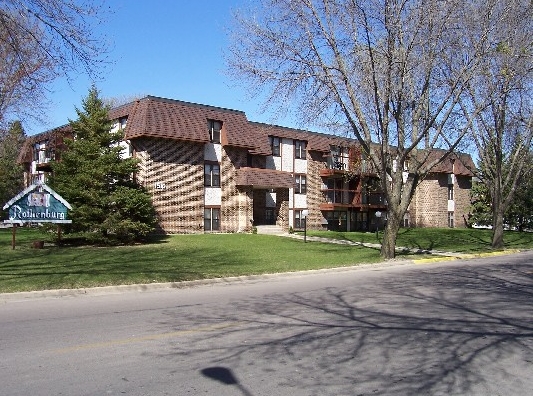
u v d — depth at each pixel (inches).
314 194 1679.4
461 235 1514.5
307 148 1657.2
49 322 341.1
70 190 960.3
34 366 237.6
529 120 1066.7
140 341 287.1
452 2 741.9
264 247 1015.6
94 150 997.8
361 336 302.4
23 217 825.5
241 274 617.6
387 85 778.2
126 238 1003.3
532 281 575.2
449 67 833.5
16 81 747.4
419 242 1266.0
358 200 1793.8
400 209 858.8
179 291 507.5
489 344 285.3
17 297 443.2
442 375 231.3
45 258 738.2
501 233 1137.4
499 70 886.4
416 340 293.3
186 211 1277.1
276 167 1568.7
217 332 311.9
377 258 850.8
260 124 1533.0
